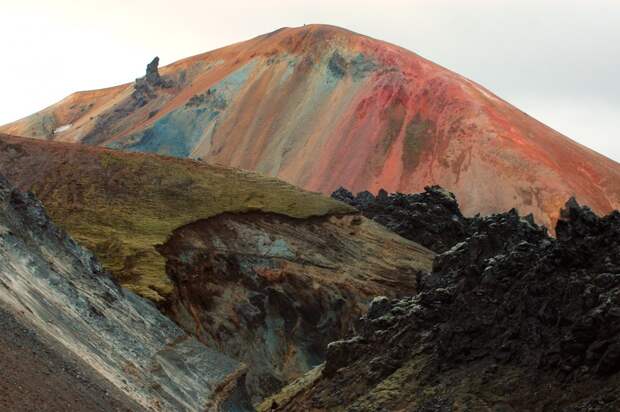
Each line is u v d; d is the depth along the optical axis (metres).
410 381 74.00
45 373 40.34
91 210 154.88
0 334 40.53
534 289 68.69
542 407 59.09
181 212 158.75
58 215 152.00
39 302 58.56
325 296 147.00
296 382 101.75
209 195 167.50
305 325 141.00
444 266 93.50
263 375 127.81
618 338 57.91
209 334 129.50
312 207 171.75
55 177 164.88
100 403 44.69
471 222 193.75
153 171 171.88
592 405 55.03
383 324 89.69
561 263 68.69
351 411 73.31
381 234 173.12
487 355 70.06
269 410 91.81
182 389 75.12
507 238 85.94
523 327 67.69
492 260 78.00
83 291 74.81
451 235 187.00
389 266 162.38
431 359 75.38
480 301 74.94
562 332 63.69
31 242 71.94
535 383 61.94
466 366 70.50
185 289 134.62
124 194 162.75
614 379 56.53
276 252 154.25
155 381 69.06
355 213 176.38
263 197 171.75
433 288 88.94
